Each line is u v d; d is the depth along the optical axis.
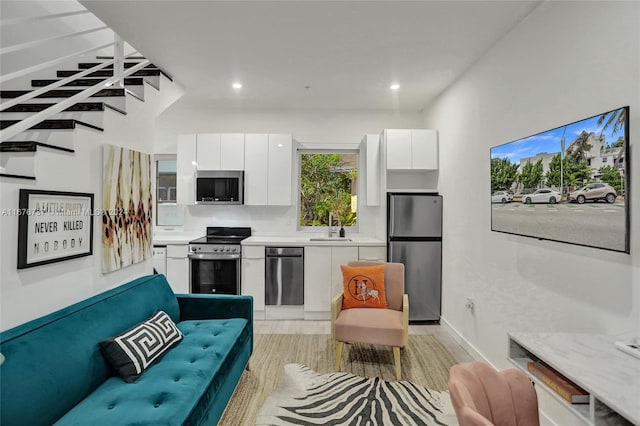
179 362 2.06
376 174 4.50
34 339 1.59
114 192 2.61
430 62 3.20
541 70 2.23
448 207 3.89
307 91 4.07
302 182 5.00
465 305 3.38
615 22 1.66
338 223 4.94
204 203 4.46
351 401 2.46
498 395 1.31
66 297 2.18
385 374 2.87
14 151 1.93
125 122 2.84
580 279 1.88
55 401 1.55
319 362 3.09
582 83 1.88
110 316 2.09
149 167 3.21
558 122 2.07
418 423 2.21
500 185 2.62
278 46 2.90
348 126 4.93
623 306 1.61
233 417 2.27
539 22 2.25
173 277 4.30
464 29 2.59
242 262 4.27
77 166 2.28
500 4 2.26
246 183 4.53
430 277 4.11
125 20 2.48
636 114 1.54
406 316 2.82
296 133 4.91
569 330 1.96
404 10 2.34
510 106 2.59
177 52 3.02
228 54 3.05
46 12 3.13
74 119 2.31
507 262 2.59
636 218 1.54
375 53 3.03
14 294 1.82
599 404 1.17
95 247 2.44
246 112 4.90
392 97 4.28
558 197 1.98
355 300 3.29
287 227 4.88
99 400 1.67
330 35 2.70
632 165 1.55
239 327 2.65
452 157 3.76
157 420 1.51
